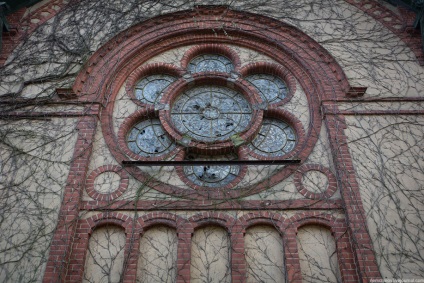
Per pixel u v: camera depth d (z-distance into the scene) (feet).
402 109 36.58
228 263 30.40
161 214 31.99
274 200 32.58
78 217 31.68
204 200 32.63
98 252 30.68
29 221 30.89
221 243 31.19
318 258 30.48
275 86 40.88
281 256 30.58
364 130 35.40
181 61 41.47
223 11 43.21
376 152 34.22
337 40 40.98
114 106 38.45
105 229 31.63
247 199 32.68
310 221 31.58
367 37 41.14
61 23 41.98
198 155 36.70
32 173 33.06
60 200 31.86
